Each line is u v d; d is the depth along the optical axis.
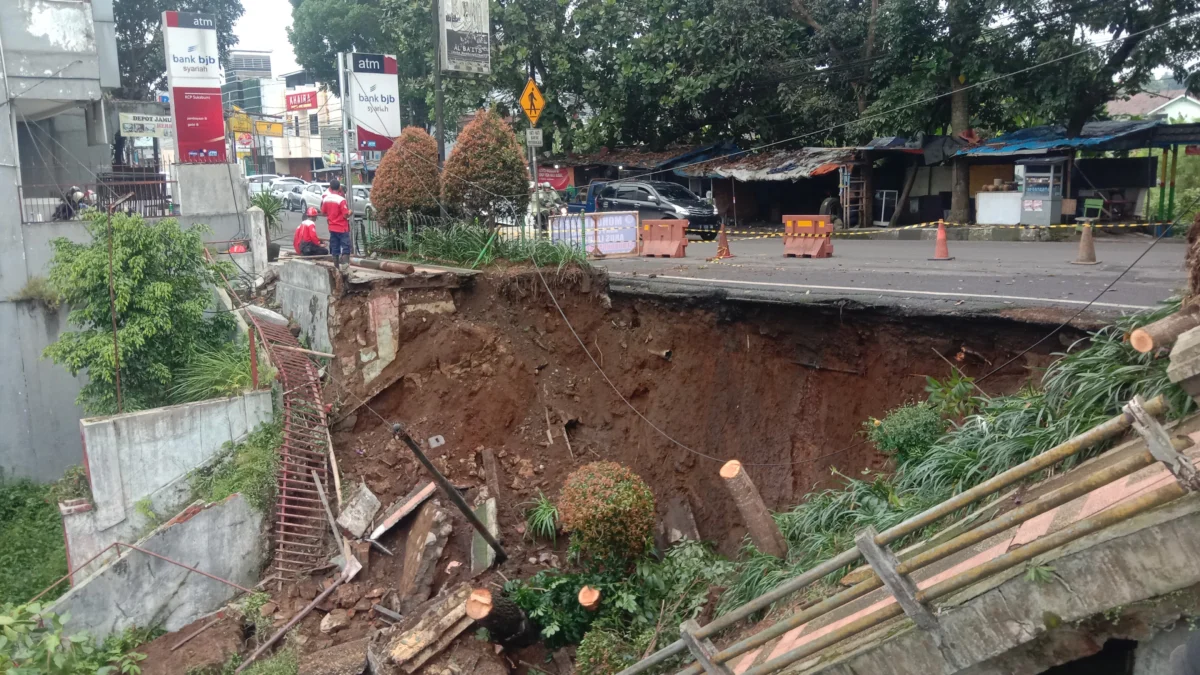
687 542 10.45
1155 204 22.86
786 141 28.89
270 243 20.14
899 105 23.56
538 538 11.66
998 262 14.41
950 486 7.16
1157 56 19.91
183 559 11.70
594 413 13.31
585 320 13.71
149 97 38.62
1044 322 8.55
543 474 12.72
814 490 10.47
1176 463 3.70
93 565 12.11
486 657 9.37
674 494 12.00
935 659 4.82
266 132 45.25
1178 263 13.12
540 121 31.73
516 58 30.16
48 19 17.53
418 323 13.63
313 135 55.53
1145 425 3.77
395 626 10.08
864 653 5.09
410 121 39.22
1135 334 5.04
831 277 12.90
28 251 16.33
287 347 14.30
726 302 11.81
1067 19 20.69
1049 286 10.68
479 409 13.29
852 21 26.47
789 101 27.81
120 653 10.40
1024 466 4.22
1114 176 23.22
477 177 15.34
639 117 32.59
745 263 15.98
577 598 10.03
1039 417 6.86
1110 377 6.35
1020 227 21.38
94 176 20.20
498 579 10.84
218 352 14.42
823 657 5.54
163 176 19.83
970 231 22.39
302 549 11.88
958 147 23.42
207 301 14.61
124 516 12.27
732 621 5.65
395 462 12.81
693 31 28.50
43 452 16.45
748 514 8.55
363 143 19.84
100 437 12.06
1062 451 4.09
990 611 4.57
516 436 13.18
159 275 13.96
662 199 25.53
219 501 11.99
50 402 16.45
